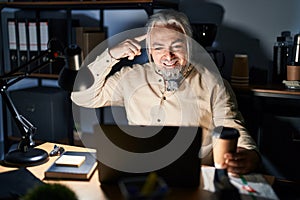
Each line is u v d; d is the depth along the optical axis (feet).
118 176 3.62
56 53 4.41
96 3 7.34
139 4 6.93
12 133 8.97
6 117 8.70
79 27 8.03
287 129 6.78
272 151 6.95
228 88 5.57
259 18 7.48
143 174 3.55
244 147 4.11
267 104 7.68
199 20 7.89
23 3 7.97
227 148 3.74
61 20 8.20
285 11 7.29
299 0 7.15
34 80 9.45
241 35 7.65
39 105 8.25
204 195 3.41
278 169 6.95
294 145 6.77
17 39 8.39
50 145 4.99
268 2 7.37
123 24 8.43
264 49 7.55
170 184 3.55
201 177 3.73
